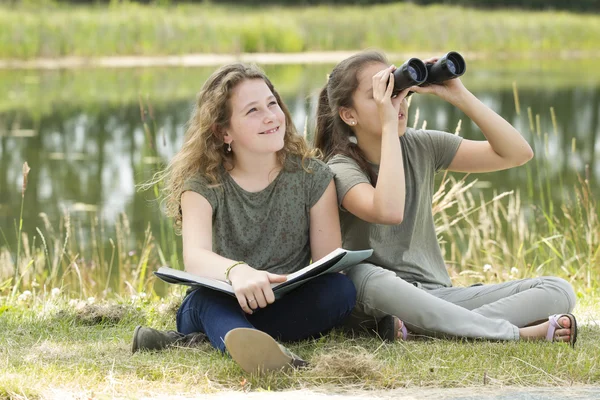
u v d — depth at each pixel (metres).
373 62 4.95
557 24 33.91
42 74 25.03
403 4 39.28
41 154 14.23
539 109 17.75
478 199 11.06
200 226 4.59
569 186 11.84
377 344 4.49
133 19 29.95
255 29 30.67
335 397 3.62
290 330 4.52
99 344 4.61
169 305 5.53
